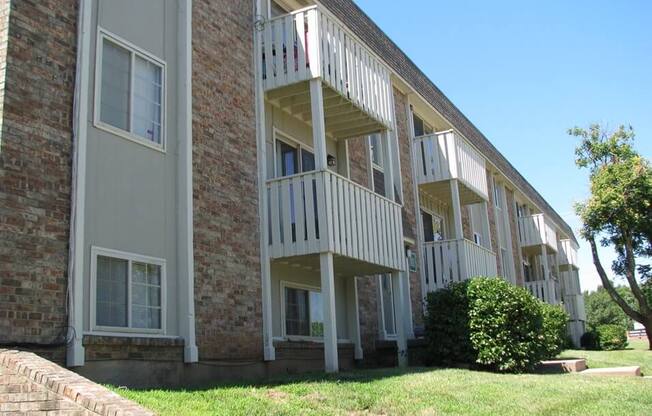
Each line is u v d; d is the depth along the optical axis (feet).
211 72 36.99
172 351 30.96
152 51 33.71
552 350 58.23
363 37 54.60
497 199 94.94
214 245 34.71
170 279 32.17
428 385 33.68
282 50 40.91
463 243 59.06
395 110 61.57
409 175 62.44
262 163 39.65
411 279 58.65
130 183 30.78
